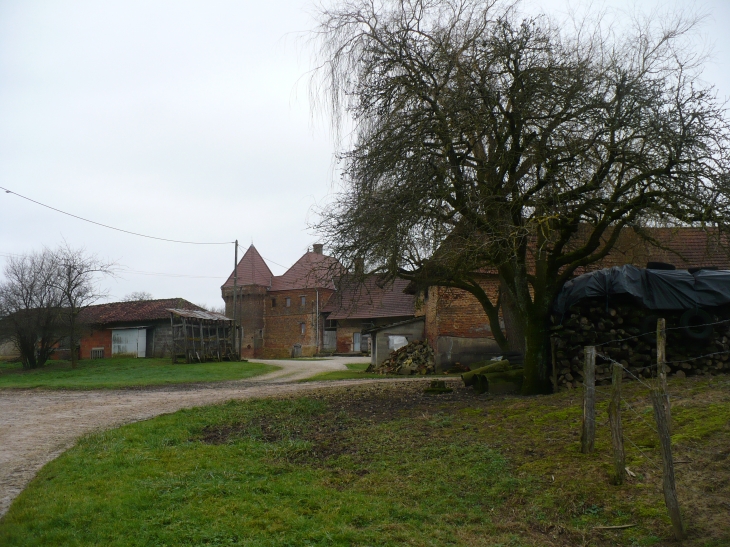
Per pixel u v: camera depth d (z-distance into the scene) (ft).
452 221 42.27
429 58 41.57
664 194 37.50
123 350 151.43
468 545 20.61
